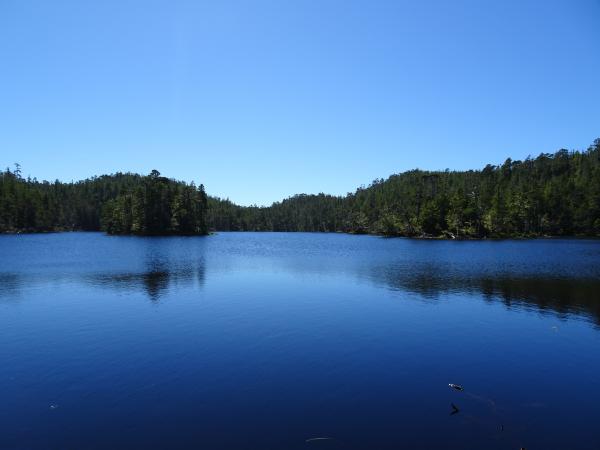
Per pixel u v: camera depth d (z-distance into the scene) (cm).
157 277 4350
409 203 17050
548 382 1577
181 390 1475
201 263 5872
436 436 1167
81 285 3794
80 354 1867
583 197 15438
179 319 2509
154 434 1173
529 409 1345
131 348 1953
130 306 2888
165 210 15325
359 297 3253
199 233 16212
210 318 2538
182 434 1173
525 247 9606
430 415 1294
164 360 1788
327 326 2356
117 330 2264
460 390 1489
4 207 16538
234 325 2377
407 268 5334
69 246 9562
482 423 1245
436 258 6788
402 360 1808
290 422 1242
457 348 1983
